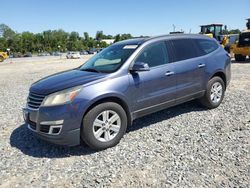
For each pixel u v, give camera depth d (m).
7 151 4.62
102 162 4.08
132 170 3.80
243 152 4.15
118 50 5.36
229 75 6.88
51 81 4.73
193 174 3.60
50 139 4.25
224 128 5.20
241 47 18.17
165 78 5.25
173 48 5.59
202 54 6.13
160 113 6.33
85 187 3.46
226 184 3.34
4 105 8.01
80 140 4.50
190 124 5.52
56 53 96.88
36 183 3.60
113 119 4.55
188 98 5.82
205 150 4.29
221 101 6.70
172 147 4.46
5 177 3.77
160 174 3.65
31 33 128.25
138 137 4.96
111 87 4.48
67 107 4.14
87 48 127.06
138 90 4.85
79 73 5.00
